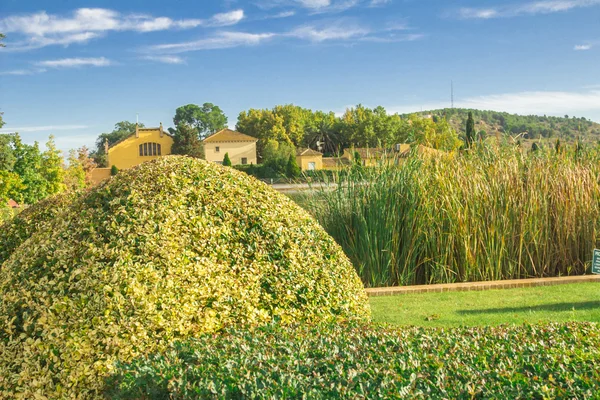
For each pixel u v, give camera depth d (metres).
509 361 3.24
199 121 98.19
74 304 3.61
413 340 3.79
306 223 5.30
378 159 9.02
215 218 4.71
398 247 8.42
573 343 3.72
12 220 6.75
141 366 3.34
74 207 4.74
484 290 7.83
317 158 48.22
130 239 4.10
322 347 3.62
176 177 4.88
